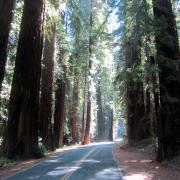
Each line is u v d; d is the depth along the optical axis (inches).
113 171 638.5
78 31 1470.2
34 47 957.2
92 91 2282.2
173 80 754.2
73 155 1070.4
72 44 1811.0
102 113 3193.9
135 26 925.2
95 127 3211.1
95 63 2273.6
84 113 2365.9
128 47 1226.6
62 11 1263.5
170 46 756.0
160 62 752.3
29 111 938.7
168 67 751.1
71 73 1972.2
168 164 703.1
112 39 1290.6
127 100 1488.7
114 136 3998.5
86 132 2214.6
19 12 1093.8
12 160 860.6
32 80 952.3
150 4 862.5
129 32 1001.5
